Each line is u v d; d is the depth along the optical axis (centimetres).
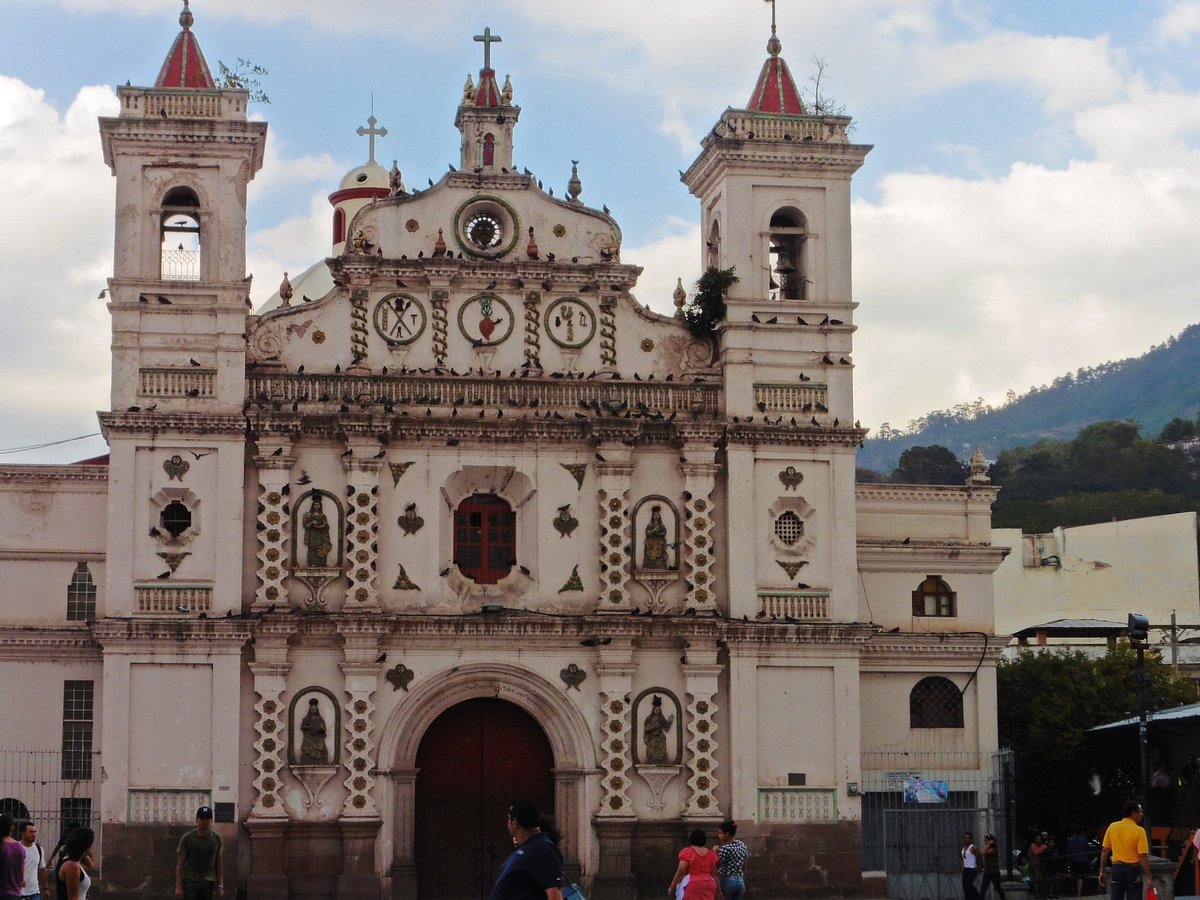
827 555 5438
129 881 4972
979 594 5872
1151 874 3675
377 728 5172
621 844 5222
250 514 5216
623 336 5509
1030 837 6222
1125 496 13462
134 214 5275
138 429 5162
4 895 2925
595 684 5309
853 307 5550
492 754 5353
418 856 5266
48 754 5266
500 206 5500
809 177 5622
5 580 5378
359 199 7256
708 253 5809
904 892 5353
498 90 5822
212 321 5250
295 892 5069
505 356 5425
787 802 5303
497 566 5384
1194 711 5441
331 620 5147
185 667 5088
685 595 5362
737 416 5444
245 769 5091
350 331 5362
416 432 5300
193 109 5331
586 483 5394
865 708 5703
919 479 15075
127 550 5116
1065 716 6159
